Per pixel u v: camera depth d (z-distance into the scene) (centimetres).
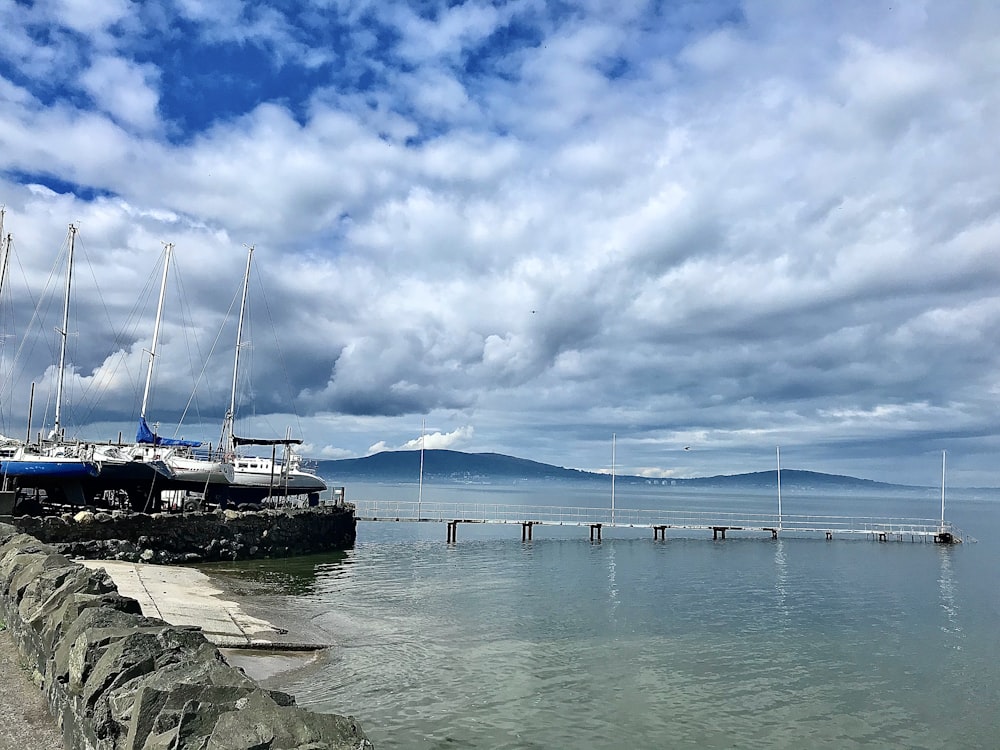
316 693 1783
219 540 4100
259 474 5841
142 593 2536
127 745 604
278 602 2956
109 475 4088
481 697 1855
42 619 1030
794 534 8400
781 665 2342
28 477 3903
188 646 829
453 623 2780
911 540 7500
